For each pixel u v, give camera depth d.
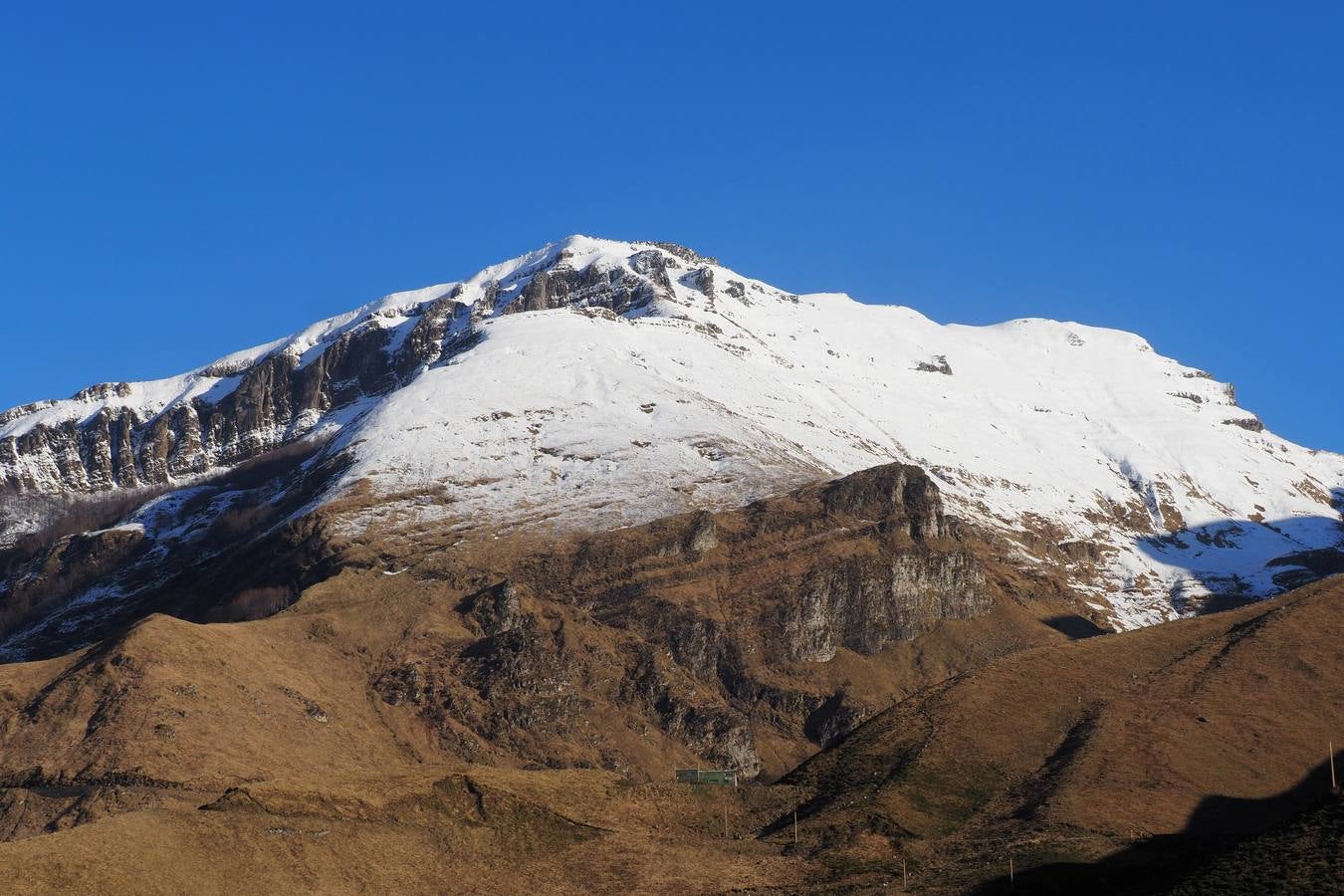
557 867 121.31
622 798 132.88
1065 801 124.19
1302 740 133.25
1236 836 113.56
